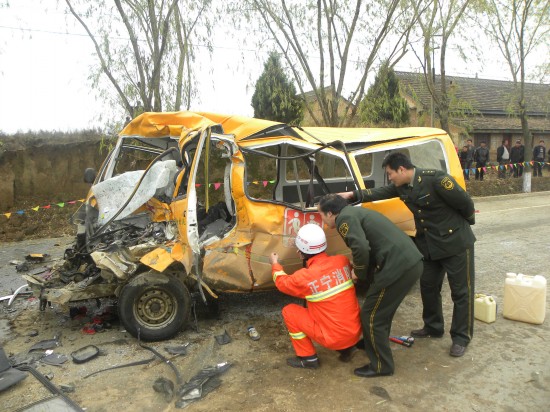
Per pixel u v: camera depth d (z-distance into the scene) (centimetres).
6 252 787
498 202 1342
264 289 432
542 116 2339
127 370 368
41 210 982
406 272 327
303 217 434
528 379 345
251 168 949
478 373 355
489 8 1167
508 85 2564
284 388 339
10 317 484
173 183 457
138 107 895
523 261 670
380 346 343
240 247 414
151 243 433
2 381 341
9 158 975
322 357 388
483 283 574
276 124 446
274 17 936
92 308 502
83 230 477
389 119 1512
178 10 903
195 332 439
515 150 1722
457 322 384
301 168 706
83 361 379
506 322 452
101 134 1066
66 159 1039
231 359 385
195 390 334
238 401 323
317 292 343
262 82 1400
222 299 530
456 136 1962
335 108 1018
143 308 412
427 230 383
